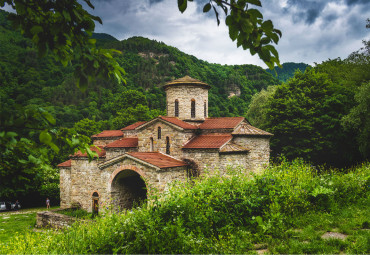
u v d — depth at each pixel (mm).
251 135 20781
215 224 6715
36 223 19156
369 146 24719
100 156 23375
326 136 28594
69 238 6324
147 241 5500
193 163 19359
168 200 6730
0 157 3020
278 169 9984
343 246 5598
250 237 6418
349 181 8961
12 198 30547
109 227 6137
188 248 5527
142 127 21875
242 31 3053
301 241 6059
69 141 3439
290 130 29797
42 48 3281
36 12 3307
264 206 7359
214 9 2980
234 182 7816
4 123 2770
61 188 26031
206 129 22016
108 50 3539
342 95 29312
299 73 33094
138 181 21234
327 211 7695
